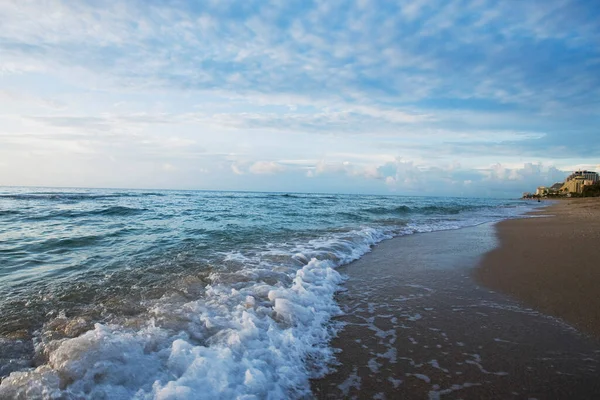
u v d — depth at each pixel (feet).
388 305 16.39
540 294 17.57
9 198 85.66
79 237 30.96
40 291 16.17
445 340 12.65
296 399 9.07
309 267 22.02
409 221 57.62
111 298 15.31
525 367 10.71
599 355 11.47
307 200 134.72
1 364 9.63
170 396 7.96
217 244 29.48
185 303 14.62
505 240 36.04
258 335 11.92
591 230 43.11
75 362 8.90
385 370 10.61
